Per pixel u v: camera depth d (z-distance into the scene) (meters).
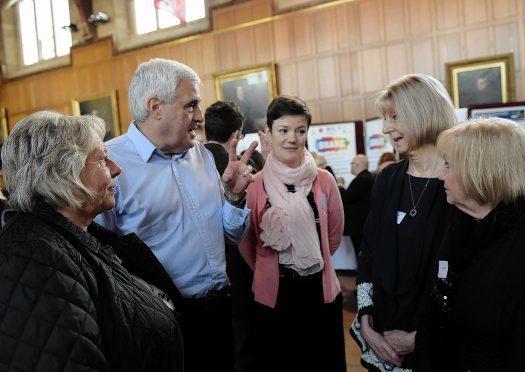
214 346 1.75
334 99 7.82
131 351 1.09
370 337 1.74
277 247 2.13
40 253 0.99
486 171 1.24
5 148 1.14
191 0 9.50
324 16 7.80
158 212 1.65
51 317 0.93
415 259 1.67
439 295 1.39
